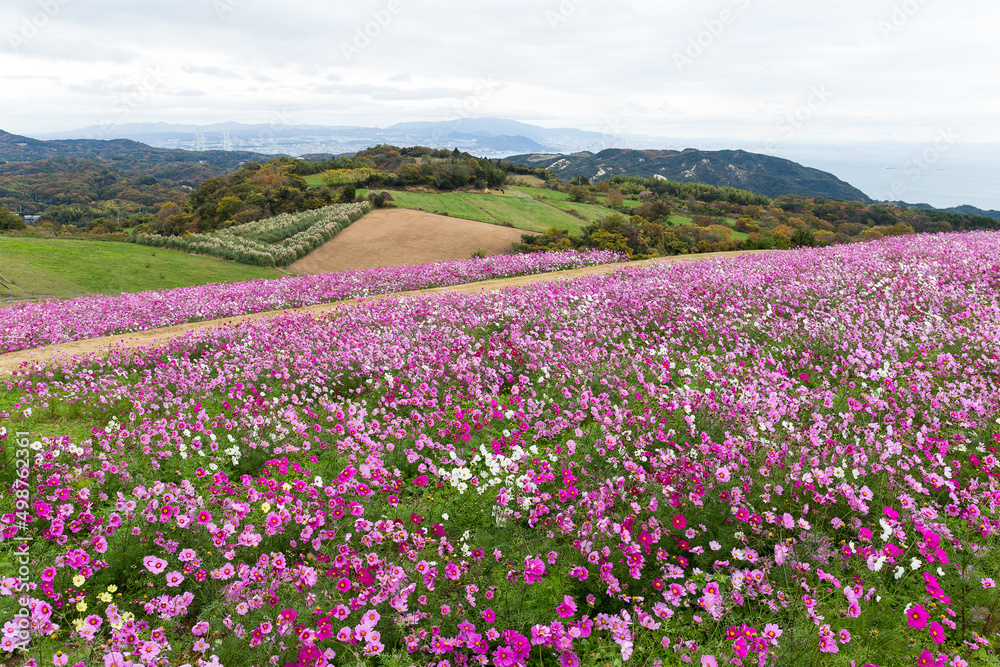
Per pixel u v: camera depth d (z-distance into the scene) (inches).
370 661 152.0
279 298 979.9
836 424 262.7
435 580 173.6
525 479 217.6
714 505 206.2
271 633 154.1
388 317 580.7
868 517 202.8
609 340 454.6
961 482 220.7
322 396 366.6
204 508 212.5
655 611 153.5
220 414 341.1
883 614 158.6
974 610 158.2
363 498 226.5
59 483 235.5
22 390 435.5
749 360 389.7
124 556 193.5
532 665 149.6
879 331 390.9
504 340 475.2
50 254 1862.7
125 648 148.4
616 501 209.6
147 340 651.5
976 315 413.4
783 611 161.2
